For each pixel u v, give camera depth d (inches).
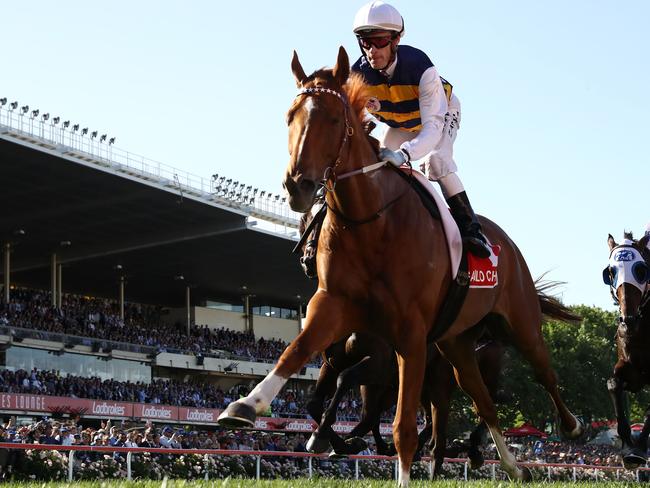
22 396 1183.6
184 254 1831.9
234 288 2203.5
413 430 200.7
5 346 1363.2
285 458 738.2
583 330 2353.6
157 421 1392.7
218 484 200.4
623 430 304.7
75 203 1482.5
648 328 293.9
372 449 889.5
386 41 228.4
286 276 2081.7
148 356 1652.3
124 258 1846.7
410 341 205.2
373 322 208.2
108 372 1561.3
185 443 753.0
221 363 1830.7
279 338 2416.3
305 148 189.5
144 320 2177.7
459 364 268.5
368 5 229.6
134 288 2159.2
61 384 1320.1
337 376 368.8
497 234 265.9
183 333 2030.0
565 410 293.1
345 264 203.9
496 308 260.7
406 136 248.1
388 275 203.6
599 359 2198.6
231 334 2167.8
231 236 1692.9
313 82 197.9
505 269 261.6
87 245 1742.1
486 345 401.4
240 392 1761.8
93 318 1753.2
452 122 246.5
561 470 1037.8
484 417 277.6
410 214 209.6
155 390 1515.7
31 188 1397.6
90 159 1323.8
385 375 351.9
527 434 1705.2
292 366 192.9
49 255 1793.8
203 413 1482.5
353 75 206.2
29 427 674.2
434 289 211.2
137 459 601.3
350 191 199.0
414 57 229.8
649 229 300.8
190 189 1502.2
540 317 282.0
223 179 1563.7
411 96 233.3
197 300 2340.1
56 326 1545.3
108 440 630.5
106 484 197.0
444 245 218.2
